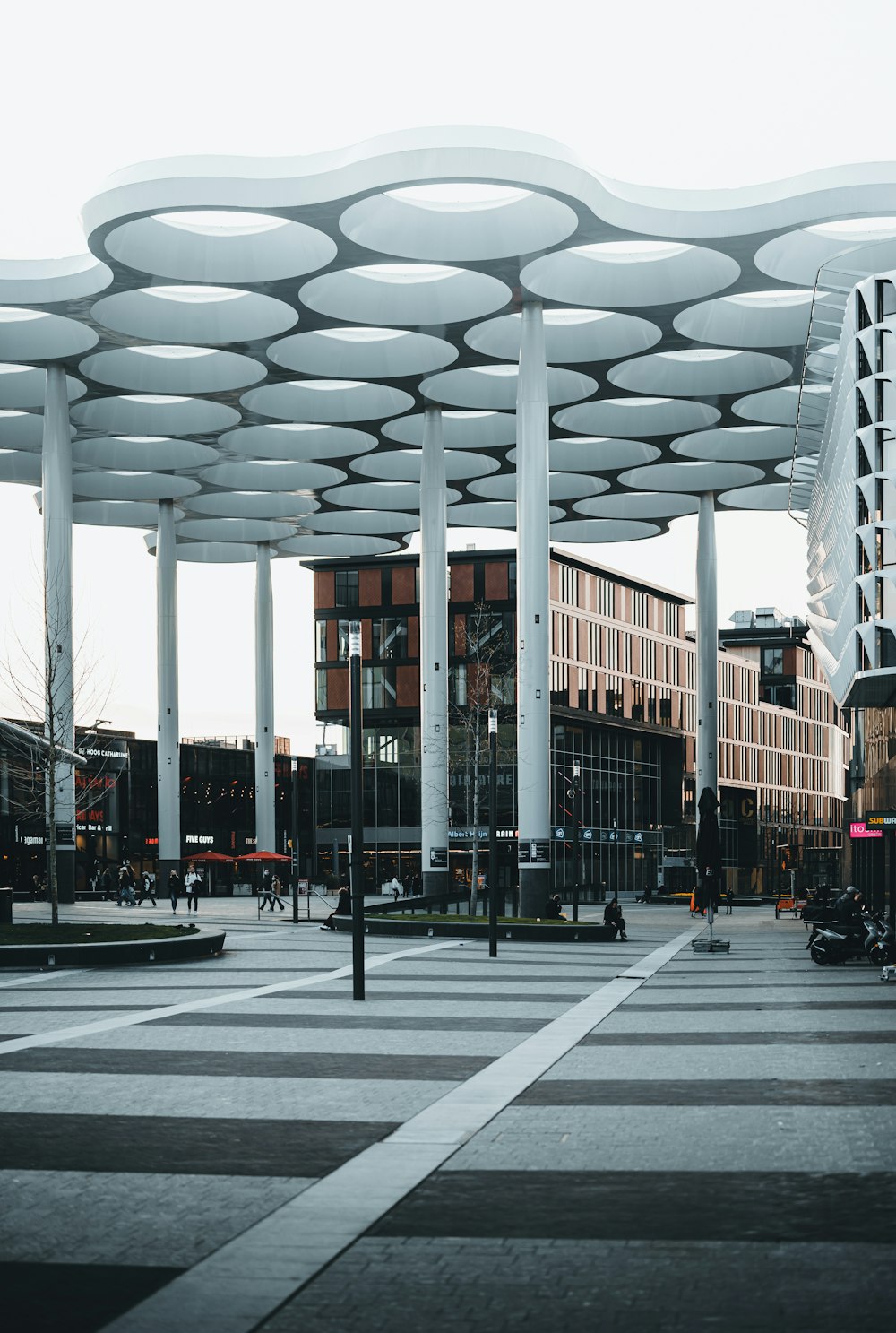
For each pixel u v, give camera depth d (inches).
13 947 1077.8
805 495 2664.9
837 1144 389.1
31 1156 378.9
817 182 1539.1
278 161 1485.0
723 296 1780.3
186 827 3661.4
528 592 1780.3
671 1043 620.7
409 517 3112.7
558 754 3486.7
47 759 1316.4
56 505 2046.0
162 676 2778.1
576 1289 257.9
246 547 3339.1
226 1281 263.3
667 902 3144.7
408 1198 329.7
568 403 2169.0
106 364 2078.0
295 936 1537.9
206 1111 450.3
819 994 865.5
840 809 5418.3
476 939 1515.7
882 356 1280.8
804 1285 258.7
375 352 2028.8
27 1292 257.8
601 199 1530.5
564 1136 404.8
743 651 5093.5
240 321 1886.1
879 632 1268.5
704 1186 339.3
